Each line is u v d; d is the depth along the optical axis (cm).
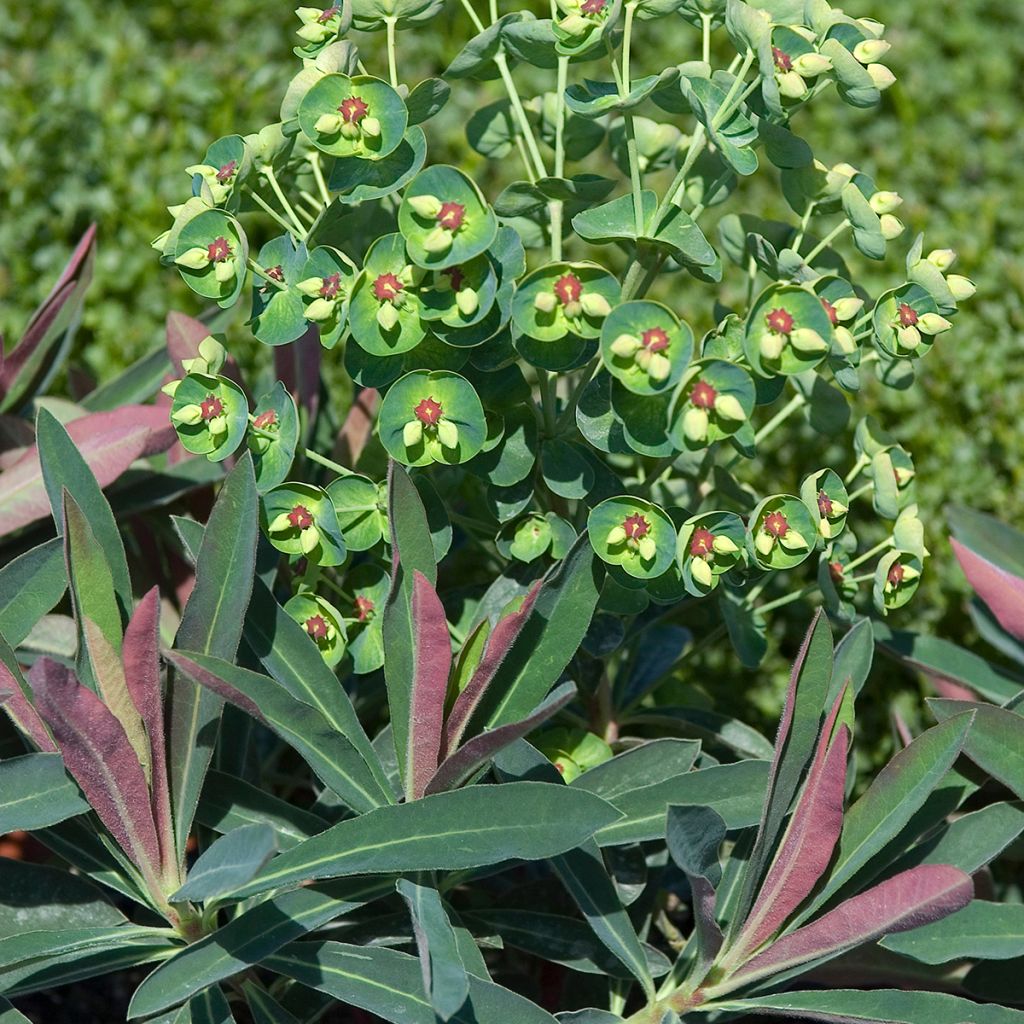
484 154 51
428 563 44
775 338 42
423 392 43
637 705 54
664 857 50
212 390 44
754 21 42
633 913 49
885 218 45
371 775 44
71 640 51
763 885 44
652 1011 44
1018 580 49
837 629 52
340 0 46
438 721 43
